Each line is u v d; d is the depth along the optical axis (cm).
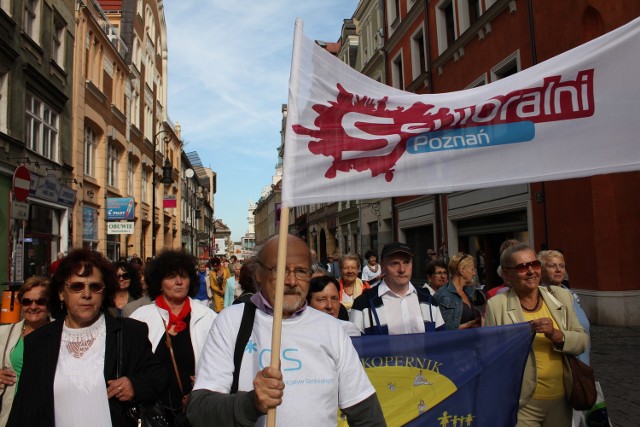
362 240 2900
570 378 323
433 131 274
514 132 279
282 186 243
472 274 475
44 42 1527
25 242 1411
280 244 200
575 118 276
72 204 1747
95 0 2170
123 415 264
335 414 204
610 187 1073
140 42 2956
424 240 2131
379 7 2606
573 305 372
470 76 1642
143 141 2981
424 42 2047
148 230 3159
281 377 174
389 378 338
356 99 268
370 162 266
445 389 334
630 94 273
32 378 255
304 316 215
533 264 338
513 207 1382
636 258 1063
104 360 266
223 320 212
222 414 178
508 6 1399
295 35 252
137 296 543
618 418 507
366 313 382
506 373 329
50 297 283
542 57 1248
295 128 249
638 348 835
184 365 345
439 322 397
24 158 1348
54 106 1616
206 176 7269
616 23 1077
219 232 11738
